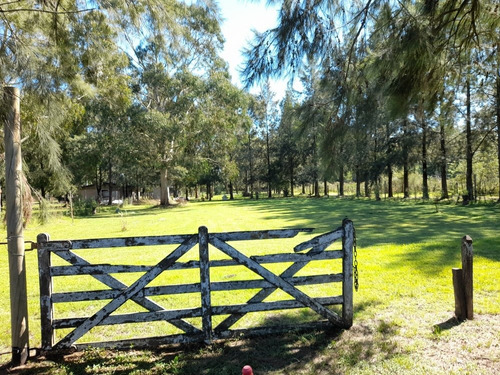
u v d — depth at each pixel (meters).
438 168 30.80
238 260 4.10
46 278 3.84
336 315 4.31
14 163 3.74
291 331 4.27
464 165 34.88
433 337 3.98
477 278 6.13
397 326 4.35
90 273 3.89
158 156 34.88
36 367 3.67
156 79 30.53
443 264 7.24
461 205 24.45
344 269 4.31
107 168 53.03
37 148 4.18
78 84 4.23
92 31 4.03
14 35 3.48
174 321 4.04
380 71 3.75
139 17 3.84
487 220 15.46
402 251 8.77
